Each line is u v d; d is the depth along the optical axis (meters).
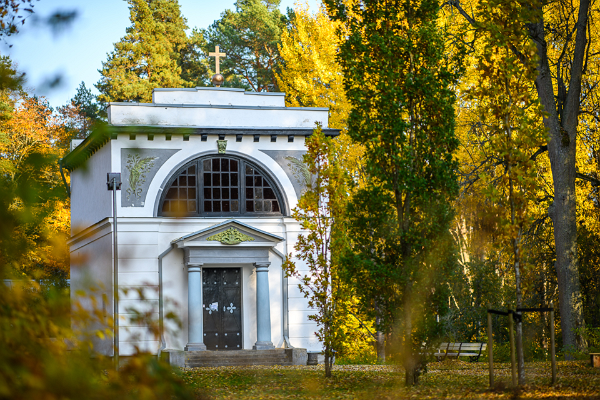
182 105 26.42
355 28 15.68
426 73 14.64
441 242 14.36
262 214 26.98
